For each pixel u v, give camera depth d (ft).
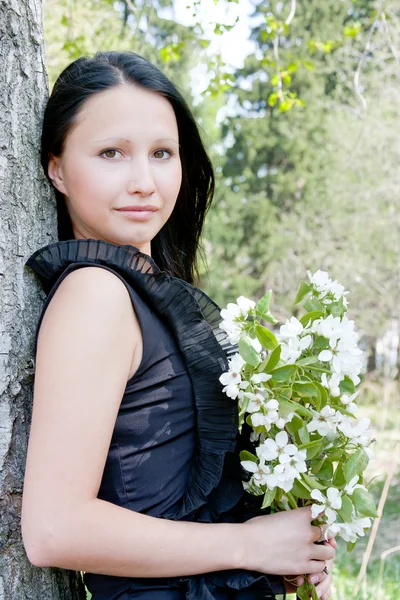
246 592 3.99
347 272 36.35
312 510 3.89
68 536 3.37
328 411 3.92
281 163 48.19
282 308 41.45
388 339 37.32
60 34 17.34
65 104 4.17
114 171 4.11
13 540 4.14
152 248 5.47
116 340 3.65
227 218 45.85
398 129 33.47
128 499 3.83
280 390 3.91
